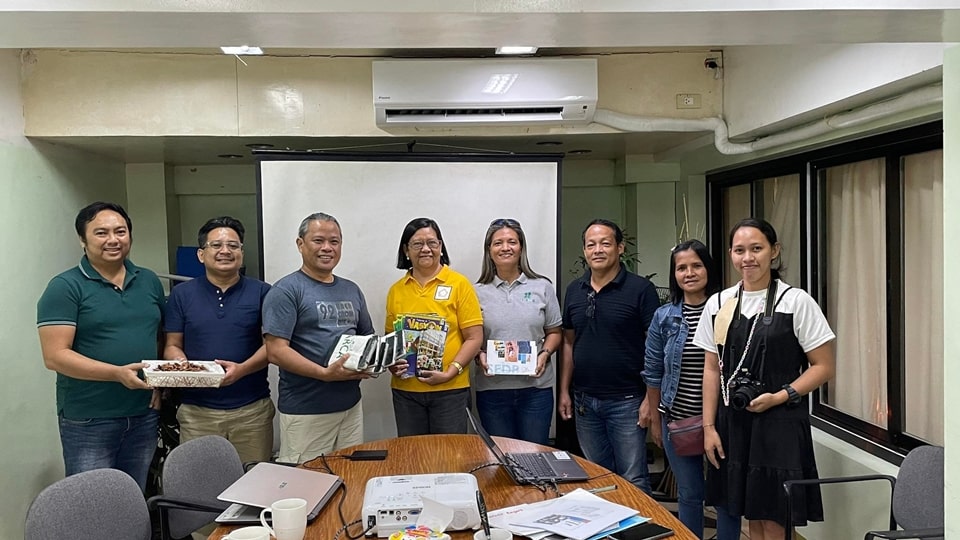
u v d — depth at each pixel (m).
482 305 3.13
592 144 4.24
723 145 3.63
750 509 2.30
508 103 3.51
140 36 1.67
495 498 1.94
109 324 2.63
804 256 3.36
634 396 2.98
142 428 2.77
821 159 3.19
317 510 1.81
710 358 2.49
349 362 2.63
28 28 1.58
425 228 3.01
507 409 3.10
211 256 2.77
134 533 1.96
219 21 1.54
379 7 1.50
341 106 3.64
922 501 2.11
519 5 1.51
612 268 3.02
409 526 1.68
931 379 2.62
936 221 2.57
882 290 2.87
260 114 3.60
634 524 1.72
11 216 3.32
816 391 3.30
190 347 2.81
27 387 3.38
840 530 2.88
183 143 3.87
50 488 1.83
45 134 3.49
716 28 1.65
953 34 1.71
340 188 3.51
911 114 2.50
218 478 2.26
